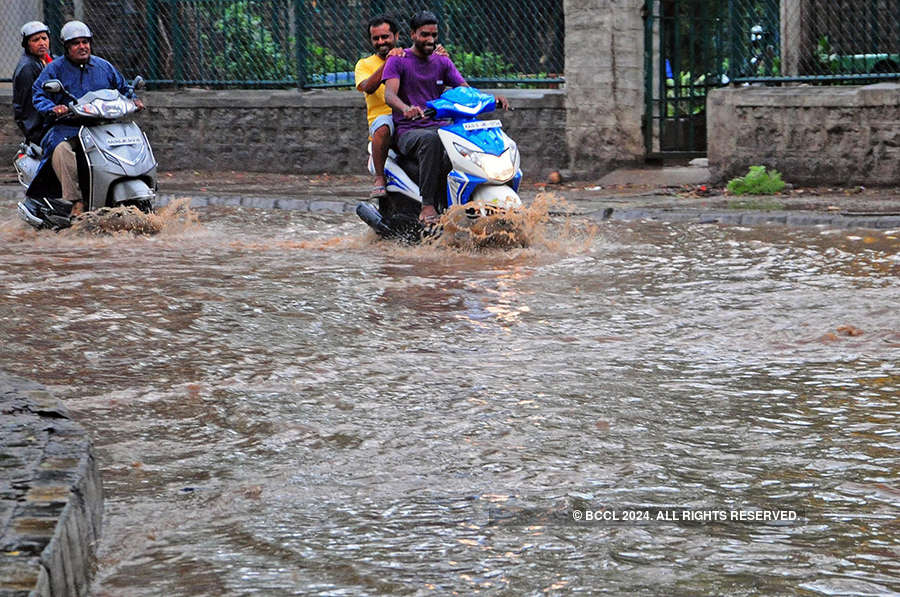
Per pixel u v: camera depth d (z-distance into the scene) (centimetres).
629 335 1090
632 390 894
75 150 1827
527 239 1631
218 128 3061
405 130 1628
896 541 593
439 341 1073
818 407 841
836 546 587
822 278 1368
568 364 979
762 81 2466
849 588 535
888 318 1130
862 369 948
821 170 2377
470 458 734
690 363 979
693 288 1320
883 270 1412
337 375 948
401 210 1672
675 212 1978
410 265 1505
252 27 3045
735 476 696
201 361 1000
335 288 1336
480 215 1587
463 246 1605
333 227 1956
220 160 3072
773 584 541
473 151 1584
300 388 909
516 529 613
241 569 564
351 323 1150
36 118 1886
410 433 788
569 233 1786
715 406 847
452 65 1683
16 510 536
